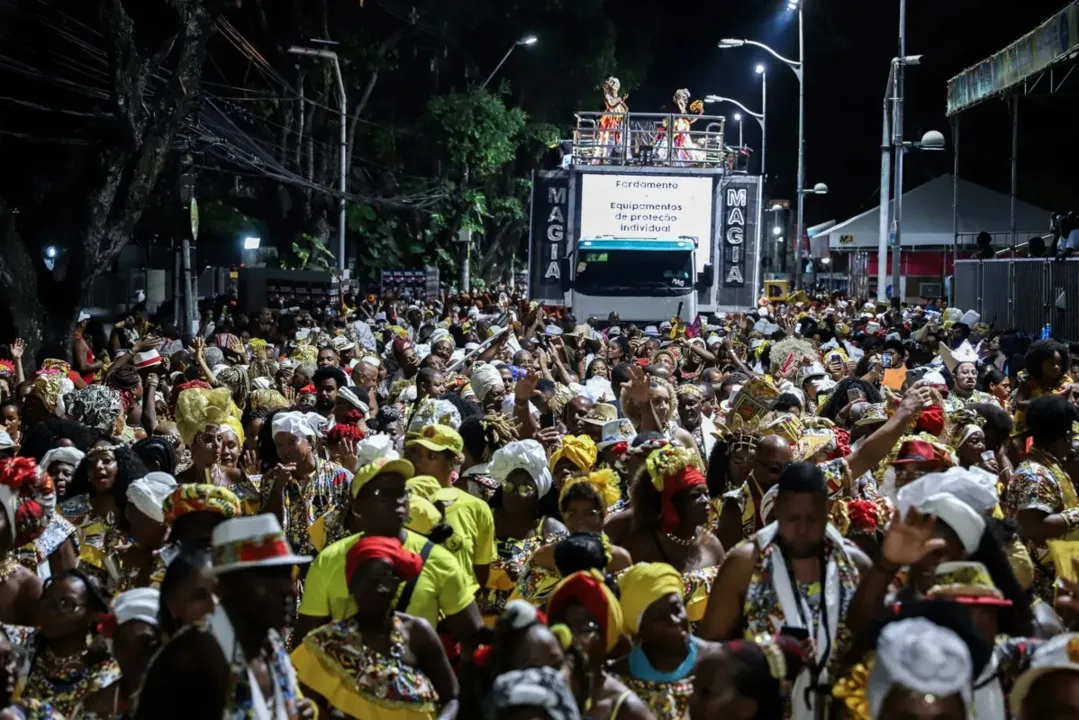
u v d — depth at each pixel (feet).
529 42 161.38
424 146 166.61
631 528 19.95
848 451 23.95
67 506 22.35
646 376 28.40
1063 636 12.23
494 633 13.82
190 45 68.74
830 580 15.42
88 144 70.08
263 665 12.39
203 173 144.66
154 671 12.10
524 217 187.52
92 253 67.67
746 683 13.26
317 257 144.15
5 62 69.67
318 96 147.54
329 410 35.29
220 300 113.29
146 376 38.70
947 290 123.44
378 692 15.56
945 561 15.07
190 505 16.47
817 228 190.49
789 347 48.65
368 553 15.69
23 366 64.13
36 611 16.72
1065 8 57.36
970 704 11.55
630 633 16.07
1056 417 23.59
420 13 160.45
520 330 63.98
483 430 25.11
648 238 100.68
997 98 75.05
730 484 25.12
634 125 117.91
